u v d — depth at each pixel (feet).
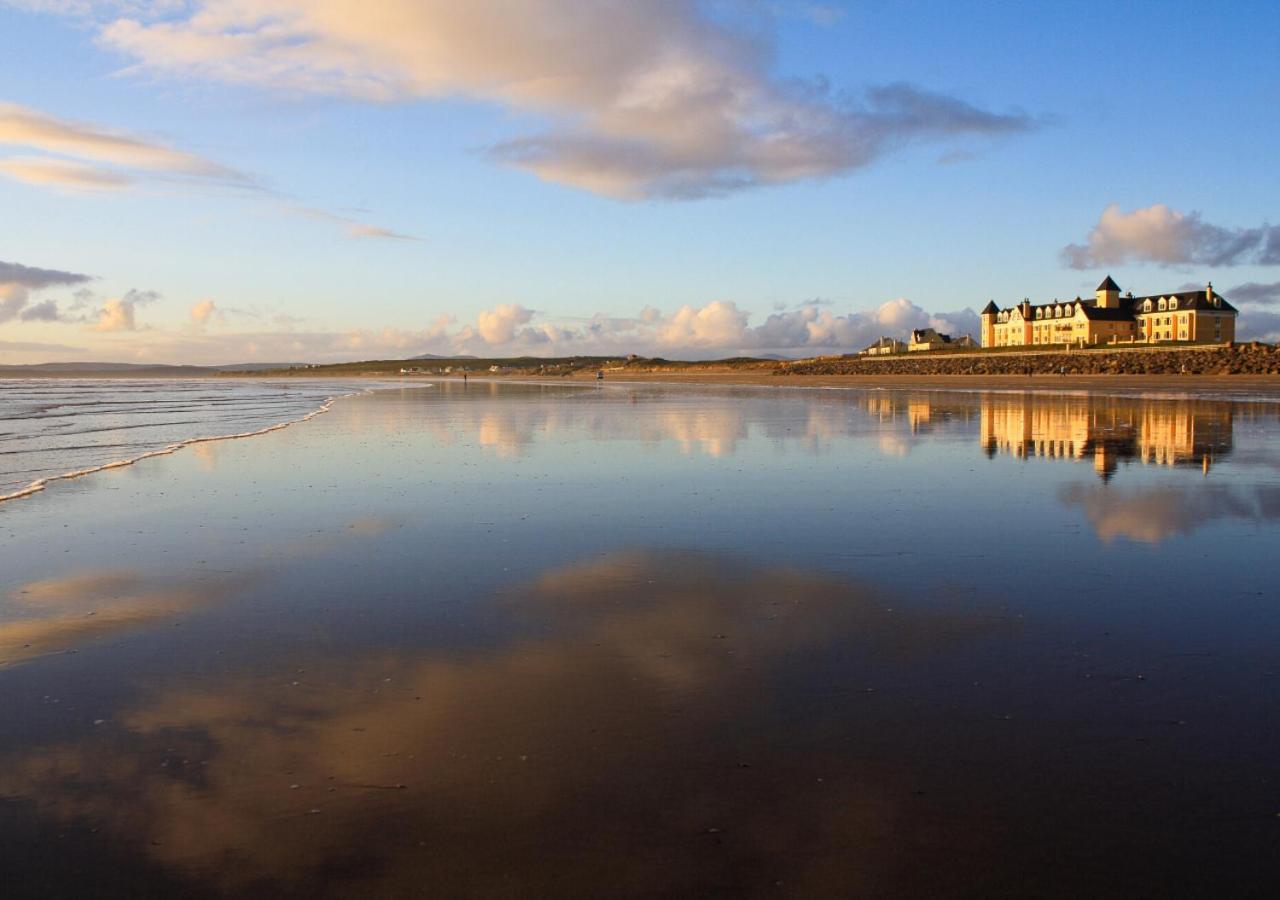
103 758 14.33
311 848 11.61
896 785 13.01
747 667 18.15
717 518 35.14
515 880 10.82
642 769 13.62
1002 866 10.97
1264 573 25.31
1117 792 12.73
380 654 19.38
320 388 304.50
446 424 94.02
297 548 30.53
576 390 237.25
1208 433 69.46
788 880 10.75
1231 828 11.74
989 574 25.63
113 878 11.00
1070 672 17.58
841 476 46.91
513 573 26.63
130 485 46.52
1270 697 16.15
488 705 16.30
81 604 23.70
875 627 20.76
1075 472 47.21
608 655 19.06
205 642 20.42
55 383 402.31
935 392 168.45
